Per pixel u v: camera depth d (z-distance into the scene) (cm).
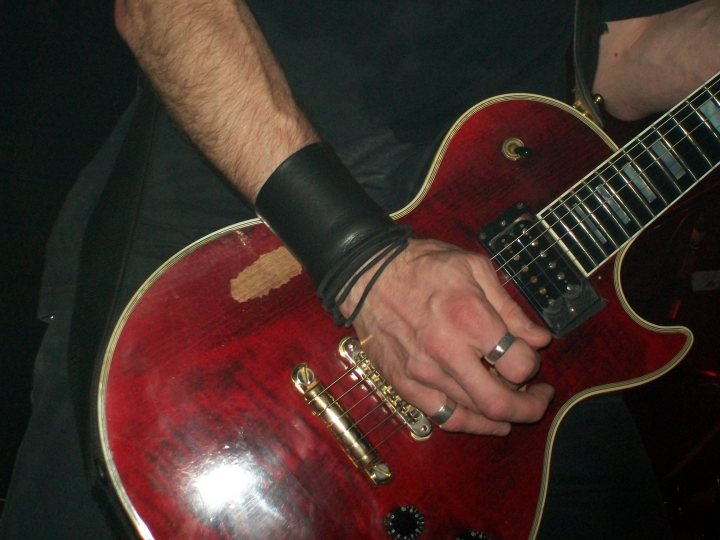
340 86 71
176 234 70
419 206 69
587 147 72
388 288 60
